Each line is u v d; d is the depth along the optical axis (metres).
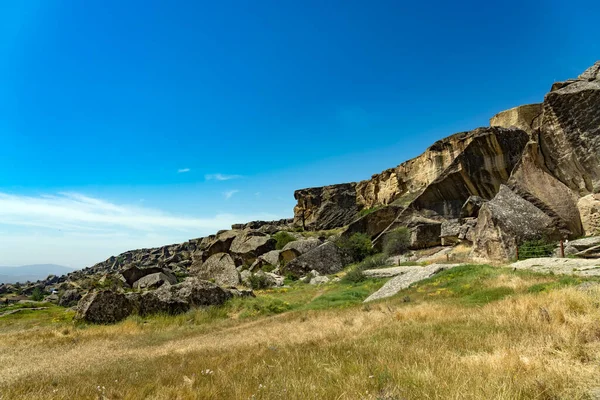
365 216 55.78
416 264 31.69
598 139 22.86
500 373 4.66
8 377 8.41
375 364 5.80
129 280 51.47
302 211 95.38
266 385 5.28
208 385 5.84
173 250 158.38
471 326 8.45
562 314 7.52
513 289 12.52
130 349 12.84
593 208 21.72
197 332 16.28
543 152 26.19
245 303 22.58
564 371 4.49
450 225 39.50
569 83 27.14
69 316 25.92
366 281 29.23
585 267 14.46
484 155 41.53
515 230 22.12
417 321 10.28
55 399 5.93
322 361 6.56
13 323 26.56
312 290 31.31
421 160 68.56
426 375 4.73
